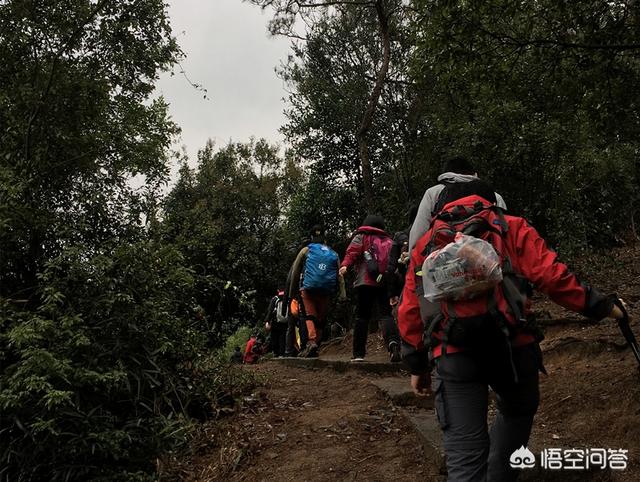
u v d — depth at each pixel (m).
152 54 6.88
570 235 9.98
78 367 4.61
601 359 5.10
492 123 9.27
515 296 2.50
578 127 9.06
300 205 21.02
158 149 7.11
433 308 2.64
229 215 23.89
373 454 4.11
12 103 6.26
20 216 5.52
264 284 23.31
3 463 4.44
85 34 6.67
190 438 4.83
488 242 2.60
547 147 9.20
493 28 6.34
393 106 15.52
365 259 6.42
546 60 6.45
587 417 3.96
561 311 7.60
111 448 4.32
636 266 10.80
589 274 10.05
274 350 10.41
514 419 2.72
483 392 2.60
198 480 4.29
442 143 12.42
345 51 18.25
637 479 3.19
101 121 6.83
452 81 6.73
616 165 10.44
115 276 5.28
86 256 5.23
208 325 6.03
